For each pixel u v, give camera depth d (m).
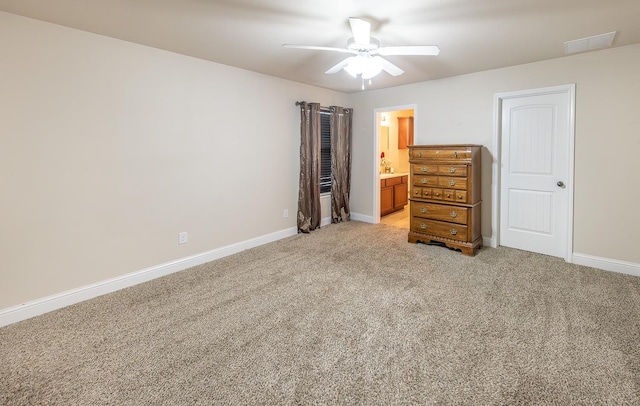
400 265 3.56
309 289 2.97
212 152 3.75
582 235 3.51
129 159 3.07
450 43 3.02
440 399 1.65
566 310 2.52
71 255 2.76
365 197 5.67
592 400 1.63
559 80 3.52
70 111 2.68
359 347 2.09
